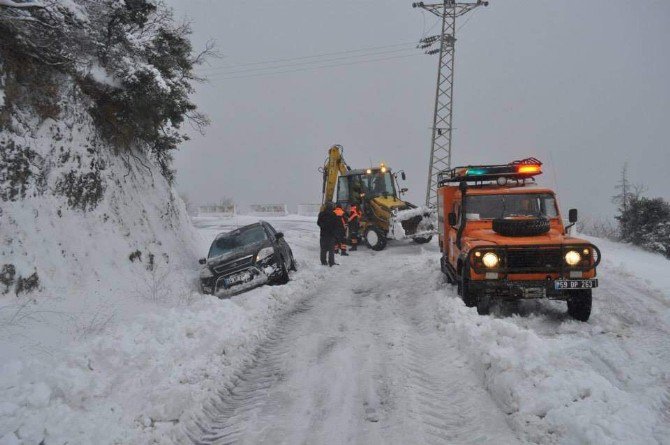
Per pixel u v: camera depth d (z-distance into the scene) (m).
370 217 17.72
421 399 5.17
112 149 11.25
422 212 17.34
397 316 8.40
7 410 4.26
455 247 9.15
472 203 8.96
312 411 5.00
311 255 16.61
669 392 4.91
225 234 12.35
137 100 11.10
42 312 7.41
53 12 9.10
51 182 9.00
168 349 6.21
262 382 5.86
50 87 9.46
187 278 11.30
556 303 8.67
